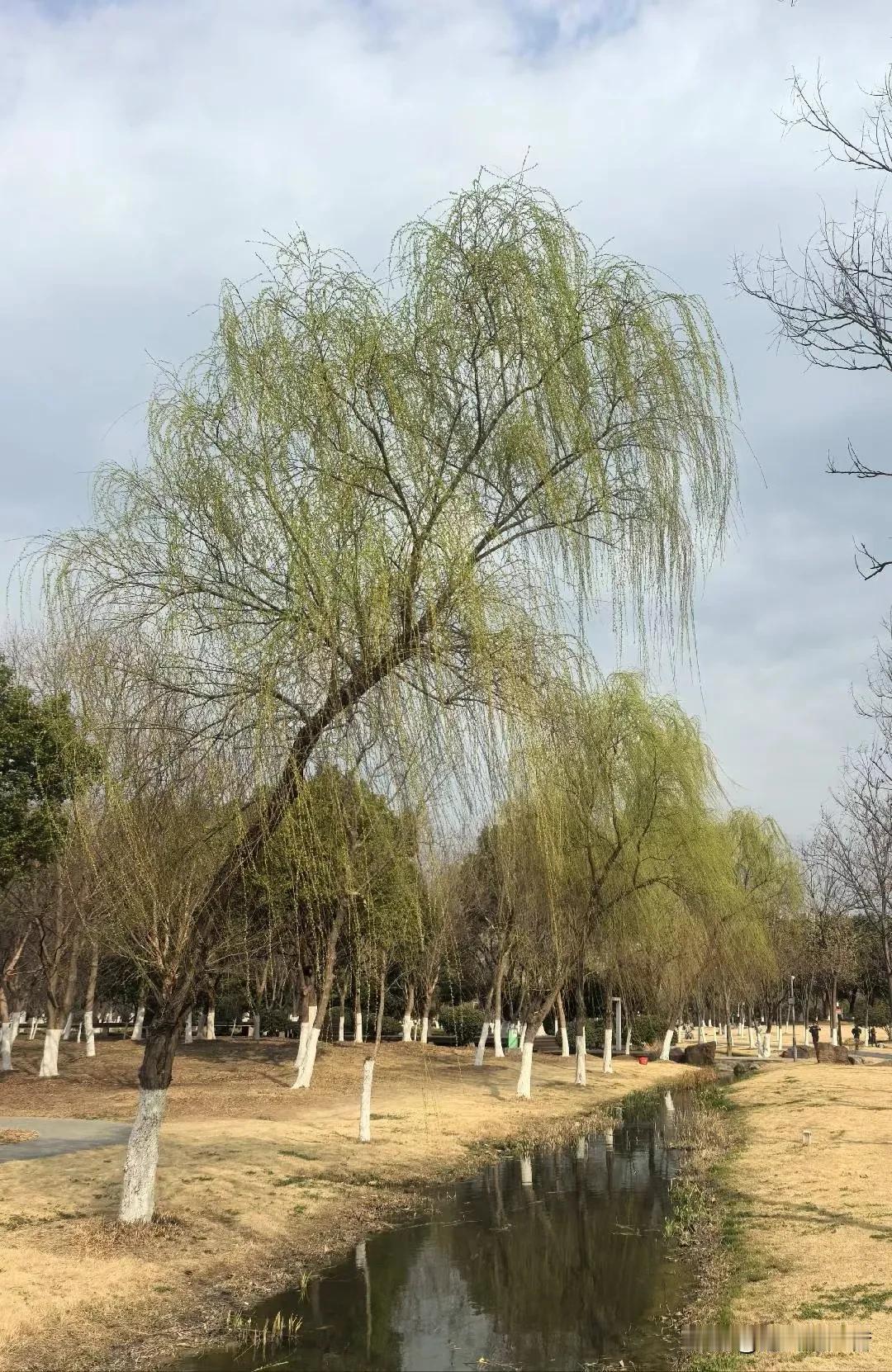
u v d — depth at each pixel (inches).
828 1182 577.9
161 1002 452.8
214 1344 350.9
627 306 365.7
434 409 350.0
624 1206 589.6
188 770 385.7
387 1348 350.3
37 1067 1241.4
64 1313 352.2
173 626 368.5
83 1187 510.0
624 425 361.1
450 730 329.4
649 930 1230.9
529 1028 1104.2
